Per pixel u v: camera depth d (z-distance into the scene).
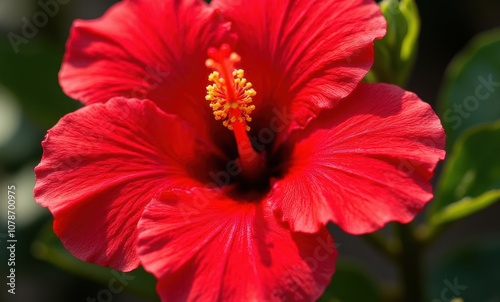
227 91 0.29
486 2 0.55
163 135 0.29
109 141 0.28
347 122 0.27
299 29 0.29
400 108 0.27
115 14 0.31
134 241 0.27
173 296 0.25
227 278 0.25
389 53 0.31
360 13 0.28
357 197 0.26
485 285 0.37
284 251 0.26
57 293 0.46
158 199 0.27
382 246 0.33
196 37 0.30
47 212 0.43
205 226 0.27
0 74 0.37
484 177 0.33
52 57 0.37
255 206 0.28
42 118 0.37
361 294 0.35
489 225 0.53
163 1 0.30
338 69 0.28
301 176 0.28
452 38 0.56
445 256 0.38
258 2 0.30
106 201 0.27
